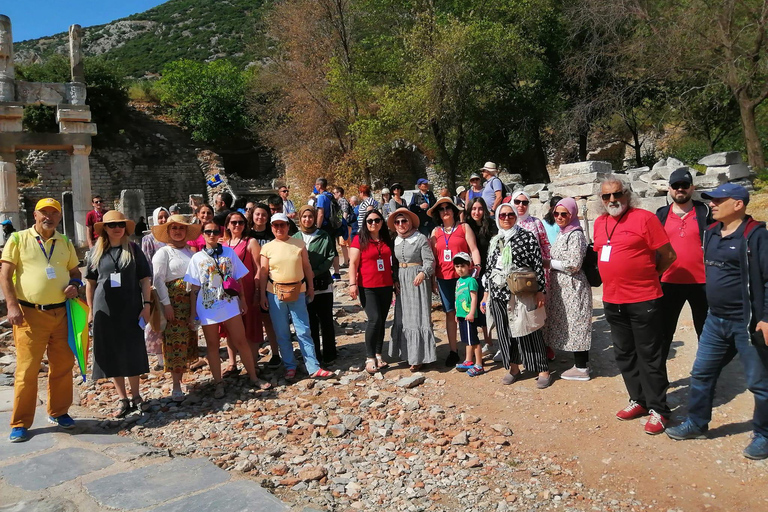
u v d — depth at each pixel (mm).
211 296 5641
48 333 4699
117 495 3619
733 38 16172
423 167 30078
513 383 5574
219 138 34688
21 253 4625
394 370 6203
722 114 21688
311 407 5312
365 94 25297
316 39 27266
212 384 6066
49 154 27500
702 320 4938
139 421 5199
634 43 18766
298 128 27844
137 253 5266
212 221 5766
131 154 31203
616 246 4457
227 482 3807
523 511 3625
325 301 6477
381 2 26109
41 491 3715
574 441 4469
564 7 23688
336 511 3623
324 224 10727
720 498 3639
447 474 4098
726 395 4902
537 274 5215
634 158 26531
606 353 6055
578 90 24641
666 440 4336
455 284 6117
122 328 5137
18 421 4582
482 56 22062
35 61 34656
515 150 26328
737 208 3910
